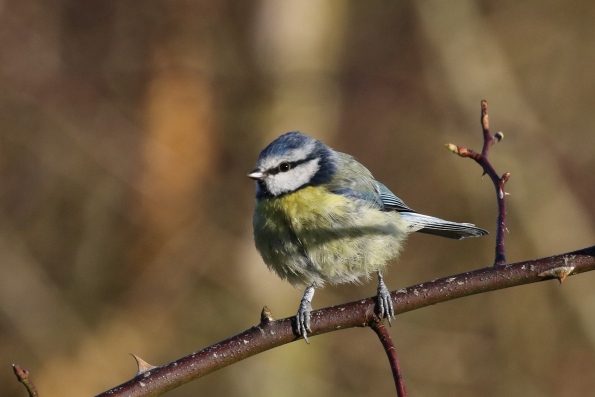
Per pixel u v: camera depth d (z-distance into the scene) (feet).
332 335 48.49
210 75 49.39
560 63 55.77
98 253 48.88
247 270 47.14
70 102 51.19
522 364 47.96
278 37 47.32
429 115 55.36
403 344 48.88
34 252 49.67
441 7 52.49
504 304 49.34
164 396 46.85
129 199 49.03
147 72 50.83
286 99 47.21
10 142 50.98
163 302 47.42
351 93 57.00
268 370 46.01
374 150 55.93
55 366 45.52
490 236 52.19
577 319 48.08
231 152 48.75
